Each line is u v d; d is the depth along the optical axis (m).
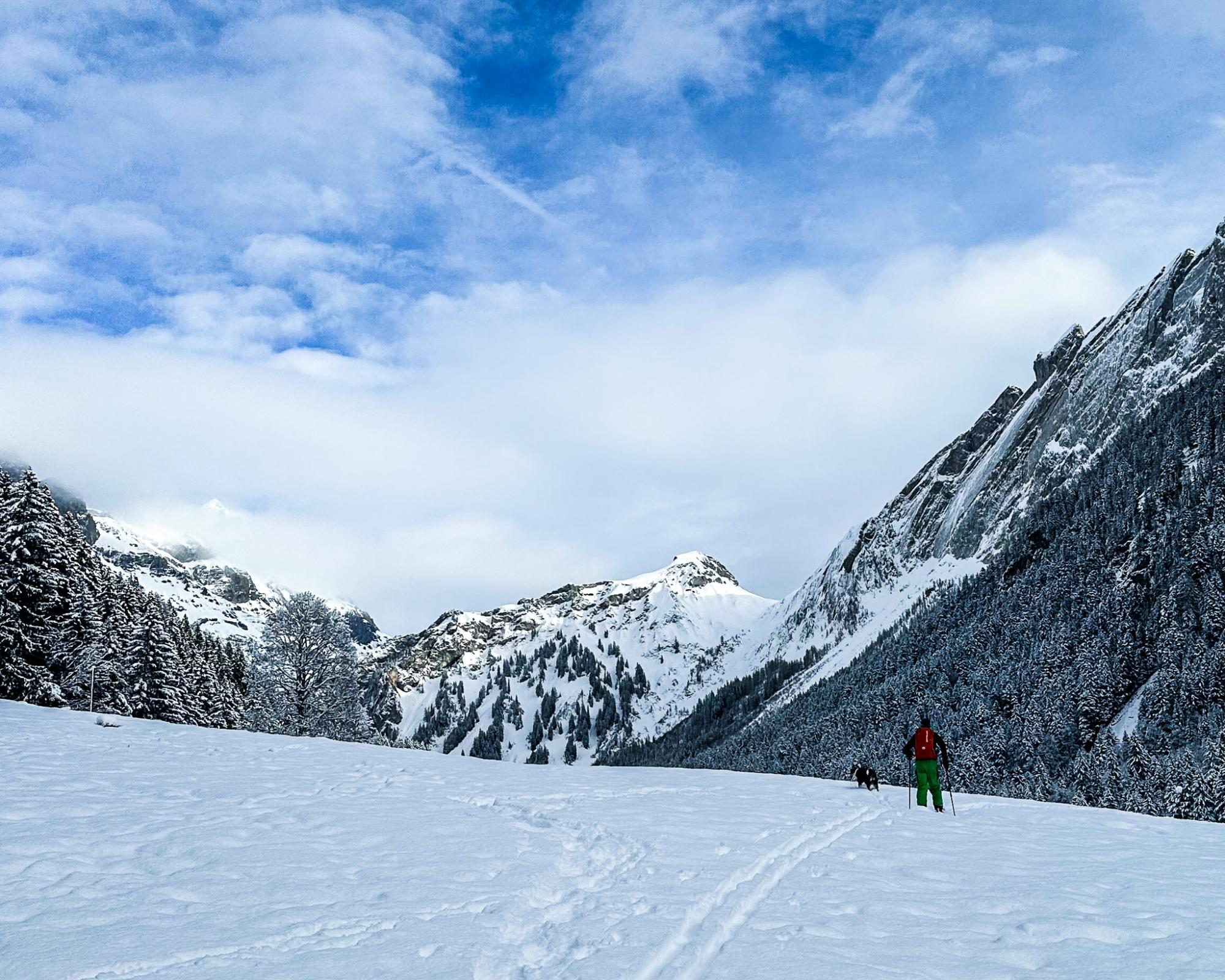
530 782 21.27
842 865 12.45
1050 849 14.48
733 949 8.31
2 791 15.38
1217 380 181.12
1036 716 118.12
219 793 16.42
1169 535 135.75
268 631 65.88
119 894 9.63
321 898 9.62
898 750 136.12
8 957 7.56
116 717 30.64
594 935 8.54
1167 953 8.45
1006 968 7.97
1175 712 99.12
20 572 48.91
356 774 20.56
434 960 7.67
